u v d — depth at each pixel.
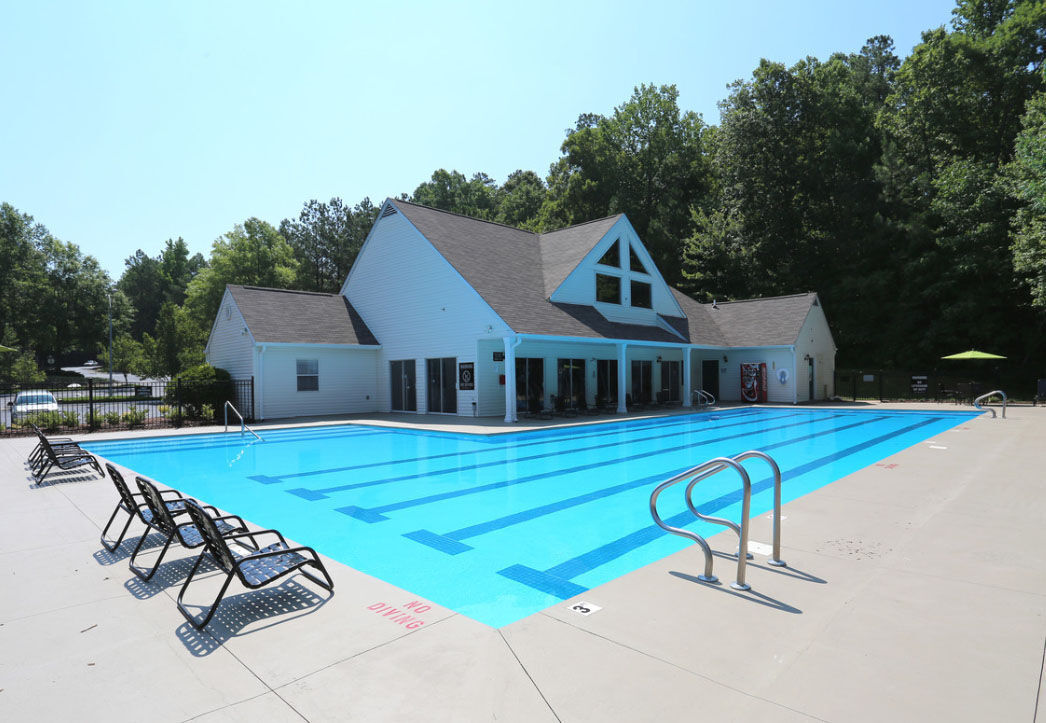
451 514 8.05
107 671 3.37
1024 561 5.04
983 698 2.89
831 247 38.16
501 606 4.77
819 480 10.27
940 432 16.52
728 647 3.51
